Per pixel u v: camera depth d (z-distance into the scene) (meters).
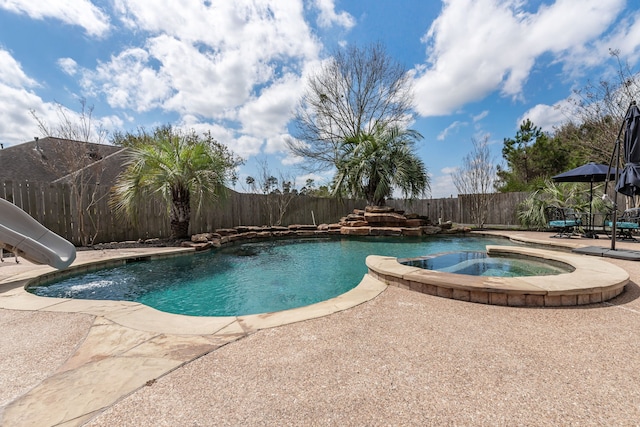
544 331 2.21
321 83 15.23
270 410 1.33
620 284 3.01
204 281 4.48
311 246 7.96
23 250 3.31
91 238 6.79
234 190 10.38
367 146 11.62
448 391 1.48
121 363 1.73
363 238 9.49
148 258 5.60
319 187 15.95
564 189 9.62
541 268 4.45
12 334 2.13
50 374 1.61
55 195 6.33
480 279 3.16
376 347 1.96
